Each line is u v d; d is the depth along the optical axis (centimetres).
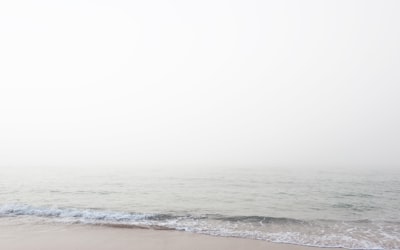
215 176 3894
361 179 3556
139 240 1000
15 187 2536
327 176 3972
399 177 3856
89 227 1194
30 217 1384
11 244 933
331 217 1455
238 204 1825
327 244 988
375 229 1205
